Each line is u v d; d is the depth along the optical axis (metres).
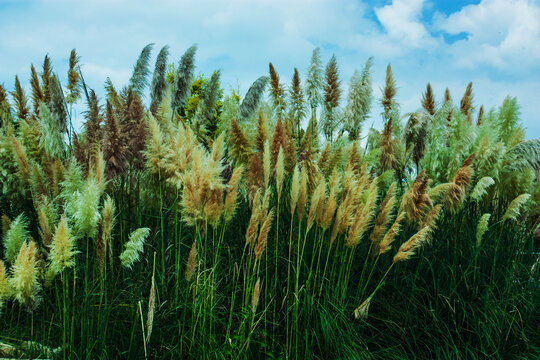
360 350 3.84
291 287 4.16
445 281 4.67
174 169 3.86
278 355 3.78
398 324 4.30
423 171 4.31
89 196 2.99
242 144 5.11
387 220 3.96
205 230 3.65
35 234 4.71
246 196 4.87
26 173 4.52
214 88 6.84
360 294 4.25
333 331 3.79
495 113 6.78
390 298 4.48
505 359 4.20
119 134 4.53
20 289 3.01
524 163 5.39
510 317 4.48
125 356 3.32
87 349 3.08
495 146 5.38
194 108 9.80
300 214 3.80
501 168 5.54
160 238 4.36
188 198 3.45
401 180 6.61
